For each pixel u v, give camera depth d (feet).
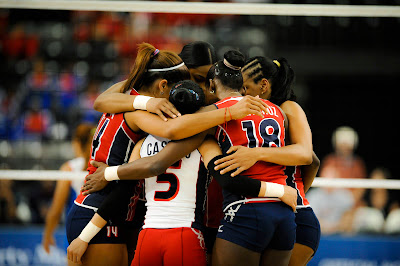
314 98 91.97
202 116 24.91
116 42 84.12
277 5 34.81
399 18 85.46
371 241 53.01
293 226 25.40
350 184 35.12
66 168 49.55
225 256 24.63
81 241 26.35
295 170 28.04
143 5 34.65
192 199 25.82
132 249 29.25
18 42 84.17
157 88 27.96
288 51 86.17
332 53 86.43
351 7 35.04
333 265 52.70
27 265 53.98
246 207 24.62
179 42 83.15
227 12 34.71
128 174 25.72
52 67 83.15
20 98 80.79
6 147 76.33
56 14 85.35
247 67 29.35
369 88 92.32
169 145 25.50
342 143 73.26
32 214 65.92
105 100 27.73
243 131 25.57
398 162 87.35
